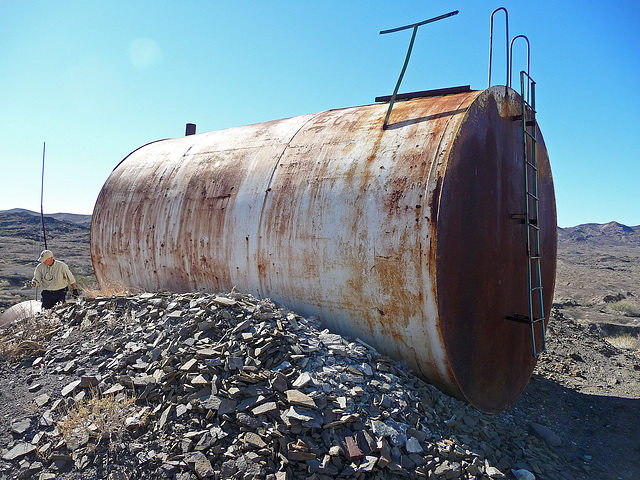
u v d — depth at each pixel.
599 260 63.53
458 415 4.71
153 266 7.04
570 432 5.60
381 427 3.98
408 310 4.66
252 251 5.87
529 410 6.14
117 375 4.64
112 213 7.73
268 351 4.50
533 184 5.69
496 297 5.29
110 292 7.02
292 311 5.61
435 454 4.02
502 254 5.36
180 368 4.48
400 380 4.68
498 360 5.42
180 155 7.59
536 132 6.24
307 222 5.39
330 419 3.93
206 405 4.04
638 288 28.12
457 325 4.69
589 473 4.57
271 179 5.96
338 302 5.23
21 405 4.39
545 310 6.74
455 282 4.63
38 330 5.88
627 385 7.44
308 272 5.38
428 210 4.49
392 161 5.00
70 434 3.89
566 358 8.94
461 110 4.92
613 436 5.49
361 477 3.61
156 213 7.05
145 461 3.64
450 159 4.57
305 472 3.58
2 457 3.76
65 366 4.96
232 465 3.58
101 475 3.57
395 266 4.67
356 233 4.97
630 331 14.38
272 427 3.84
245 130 7.36
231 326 4.93
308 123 6.48
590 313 18.59
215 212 6.32
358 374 4.49
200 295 5.83
